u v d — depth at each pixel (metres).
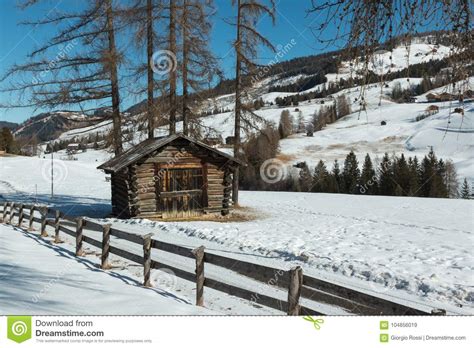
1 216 21.25
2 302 6.24
